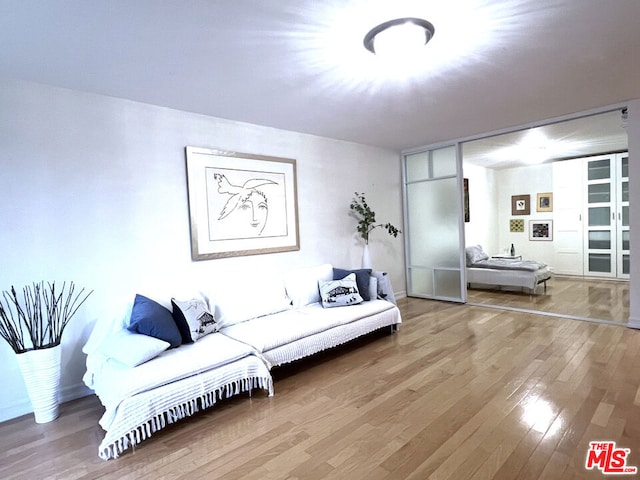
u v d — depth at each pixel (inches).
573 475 63.7
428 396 95.0
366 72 98.9
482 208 287.3
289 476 67.3
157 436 82.3
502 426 79.6
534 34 81.1
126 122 114.0
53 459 75.3
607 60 96.0
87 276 106.7
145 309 96.8
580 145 214.7
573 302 188.4
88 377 96.3
